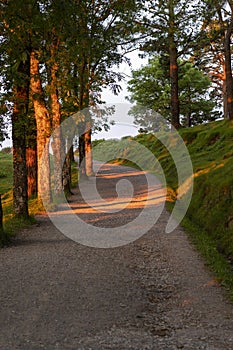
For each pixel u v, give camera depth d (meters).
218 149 24.62
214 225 12.54
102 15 19.08
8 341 5.29
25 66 13.20
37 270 8.46
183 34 31.50
